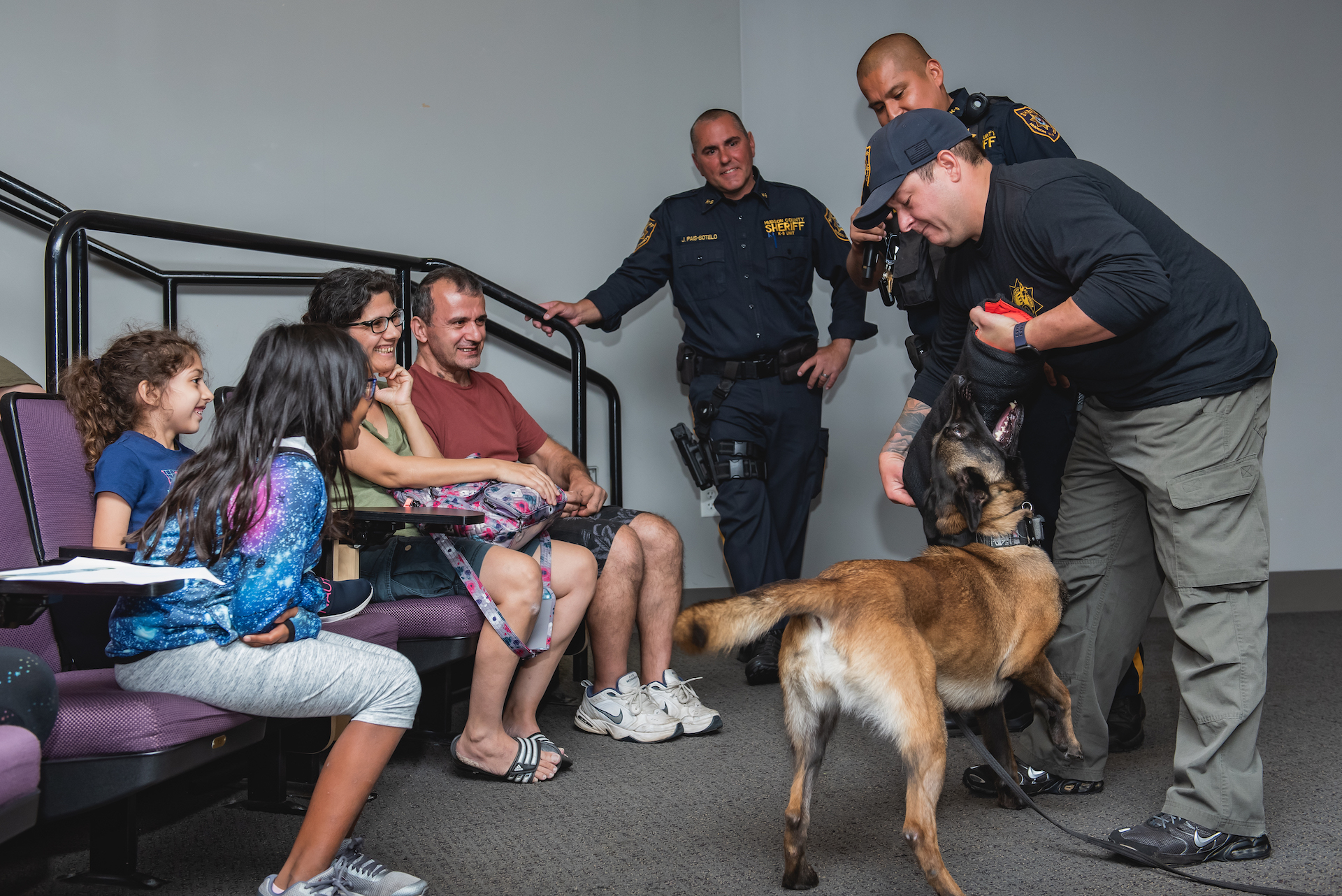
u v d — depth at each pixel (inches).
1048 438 107.6
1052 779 89.5
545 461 122.3
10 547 71.6
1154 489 77.0
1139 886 69.9
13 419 72.8
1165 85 184.5
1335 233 187.9
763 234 146.4
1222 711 73.5
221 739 61.1
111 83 143.2
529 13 170.6
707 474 146.3
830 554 185.5
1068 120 183.2
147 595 51.4
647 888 70.3
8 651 51.3
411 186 162.6
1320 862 73.6
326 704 61.6
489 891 69.8
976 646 74.4
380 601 94.0
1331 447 189.0
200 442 147.0
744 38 187.6
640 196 179.6
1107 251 70.4
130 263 138.4
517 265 170.4
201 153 148.8
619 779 95.3
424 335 111.5
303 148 155.2
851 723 113.0
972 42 181.8
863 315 151.3
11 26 137.5
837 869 73.3
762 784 93.0
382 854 76.6
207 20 148.6
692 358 149.4
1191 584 74.7
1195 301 75.1
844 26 183.3
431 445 103.0
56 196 140.3
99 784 55.3
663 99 181.2
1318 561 189.5
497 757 93.9
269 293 153.3
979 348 77.4
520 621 92.4
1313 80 187.0
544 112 171.9
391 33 160.7
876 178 80.6
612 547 109.1
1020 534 80.7
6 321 136.9
